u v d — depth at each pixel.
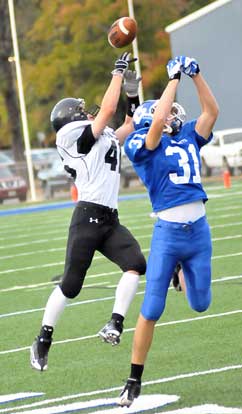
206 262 17.00
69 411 16.70
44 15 106.25
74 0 105.62
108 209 18.59
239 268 31.66
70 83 106.31
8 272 36.22
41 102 113.12
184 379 18.33
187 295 17.41
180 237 16.78
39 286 32.16
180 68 16.80
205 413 15.88
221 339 21.58
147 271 16.89
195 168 17.02
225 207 53.44
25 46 110.94
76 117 18.77
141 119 17.42
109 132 18.89
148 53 103.50
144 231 44.69
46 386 18.78
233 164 82.44
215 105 17.25
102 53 104.81
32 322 25.81
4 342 23.48
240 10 86.44
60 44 106.44
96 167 18.55
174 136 17.16
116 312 17.98
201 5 104.62
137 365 16.53
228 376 18.27
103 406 16.89
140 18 103.19
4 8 110.25
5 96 110.44
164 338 22.17
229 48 87.56
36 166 88.62
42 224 54.69
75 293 18.56
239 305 25.39
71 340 22.98
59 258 38.94
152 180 16.94
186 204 16.81
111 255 18.56
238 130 83.62
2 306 28.86
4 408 17.33
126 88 19.12
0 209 72.06
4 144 122.94
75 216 18.69
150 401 16.94
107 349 21.73
